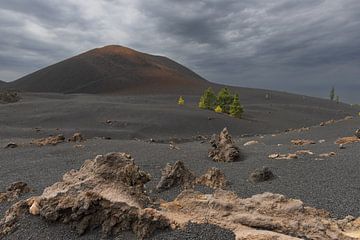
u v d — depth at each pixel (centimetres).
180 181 1554
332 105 12419
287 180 1573
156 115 6188
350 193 1297
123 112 6322
